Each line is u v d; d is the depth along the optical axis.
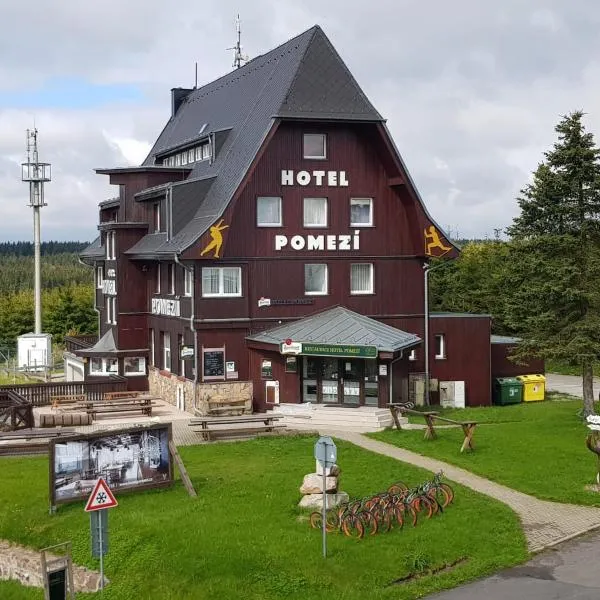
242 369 36.88
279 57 41.62
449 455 27.56
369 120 37.41
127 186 44.56
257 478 24.66
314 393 36.03
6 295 111.19
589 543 20.59
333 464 19.80
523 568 19.20
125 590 18.55
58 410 36.03
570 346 30.80
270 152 37.19
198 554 19.19
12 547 21.66
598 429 24.16
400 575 18.70
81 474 23.09
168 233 38.47
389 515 20.78
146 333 43.94
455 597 17.75
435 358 40.00
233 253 36.66
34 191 62.16
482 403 40.56
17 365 65.12
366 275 39.03
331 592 17.92
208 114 48.31
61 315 88.19
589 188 31.05
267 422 31.16
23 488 24.48
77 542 20.80
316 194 37.94
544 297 31.45
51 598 17.64
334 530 20.55
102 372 44.31
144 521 21.08
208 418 31.12
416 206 38.66
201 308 36.28
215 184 39.03
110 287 44.94
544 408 37.78
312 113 36.69
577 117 30.94
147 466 23.83
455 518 21.56
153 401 38.28
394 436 30.59
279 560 18.94
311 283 38.22
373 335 34.50
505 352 42.50
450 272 71.06
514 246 31.92
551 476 25.25
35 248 63.00
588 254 31.08
